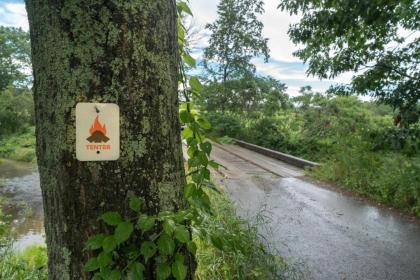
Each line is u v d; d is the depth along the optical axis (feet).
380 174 20.84
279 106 52.95
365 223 15.70
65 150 3.18
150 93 3.30
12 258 10.62
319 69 20.89
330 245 13.04
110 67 3.13
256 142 47.47
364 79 18.72
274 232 14.24
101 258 3.08
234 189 21.62
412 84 16.57
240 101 59.21
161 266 3.29
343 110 37.50
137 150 3.25
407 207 17.90
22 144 77.20
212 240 3.74
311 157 37.40
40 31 3.23
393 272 10.98
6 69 93.56
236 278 8.61
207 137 5.12
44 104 3.27
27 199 34.27
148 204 3.33
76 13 3.09
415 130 15.66
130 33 3.18
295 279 9.96
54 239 3.40
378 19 15.19
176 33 3.81
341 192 21.39
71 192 3.20
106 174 3.19
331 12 17.69
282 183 23.85
